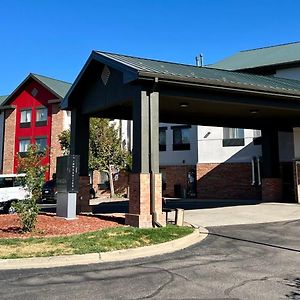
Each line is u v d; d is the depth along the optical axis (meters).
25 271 7.10
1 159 40.22
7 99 40.31
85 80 15.14
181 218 11.94
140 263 7.64
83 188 15.47
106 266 7.42
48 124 38.06
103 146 30.08
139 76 11.12
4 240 9.35
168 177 29.47
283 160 21.92
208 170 26.36
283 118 19.09
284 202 20.77
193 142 28.69
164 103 14.46
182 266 7.35
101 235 9.90
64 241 9.21
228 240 10.14
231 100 13.30
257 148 24.91
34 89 39.53
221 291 5.77
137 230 10.53
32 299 5.49
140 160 11.51
